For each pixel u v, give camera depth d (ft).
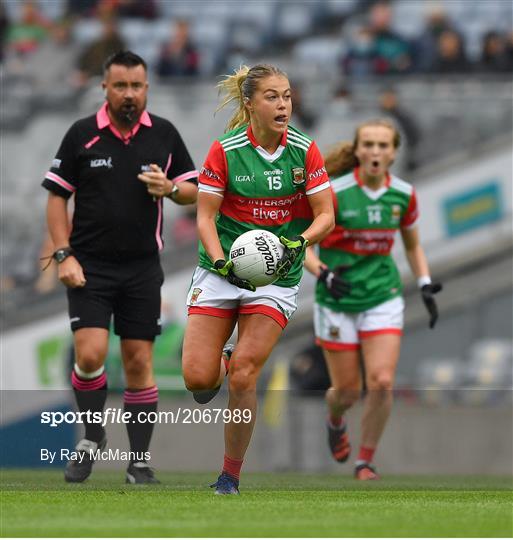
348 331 97.25
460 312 159.74
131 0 199.62
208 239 67.31
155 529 52.08
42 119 167.22
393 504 66.13
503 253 157.48
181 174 85.25
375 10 177.88
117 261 83.25
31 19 193.47
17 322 154.61
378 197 95.45
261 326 67.15
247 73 68.13
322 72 171.22
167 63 169.37
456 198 157.28
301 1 205.16
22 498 67.82
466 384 154.81
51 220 83.46
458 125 158.71
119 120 82.74
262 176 68.08
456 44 164.86
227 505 63.46
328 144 157.89
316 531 51.67
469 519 57.41
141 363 84.33
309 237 67.05
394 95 158.40
